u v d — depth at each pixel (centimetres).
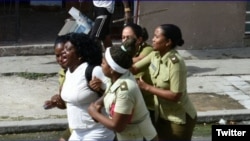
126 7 842
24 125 635
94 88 414
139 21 970
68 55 423
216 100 750
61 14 1275
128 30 473
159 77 442
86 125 425
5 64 870
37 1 1296
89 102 421
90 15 1014
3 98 725
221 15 1005
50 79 814
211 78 848
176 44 444
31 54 936
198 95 769
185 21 992
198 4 990
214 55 981
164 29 440
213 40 1014
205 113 687
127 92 386
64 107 462
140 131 406
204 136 647
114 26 1037
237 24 1018
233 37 1023
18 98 729
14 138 622
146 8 968
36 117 664
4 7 1133
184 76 437
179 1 980
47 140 618
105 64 394
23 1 1307
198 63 927
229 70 891
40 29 1100
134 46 401
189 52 994
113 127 390
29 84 787
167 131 455
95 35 815
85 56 425
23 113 676
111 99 393
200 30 1002
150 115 464
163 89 441
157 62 446
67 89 425
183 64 438
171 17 984
